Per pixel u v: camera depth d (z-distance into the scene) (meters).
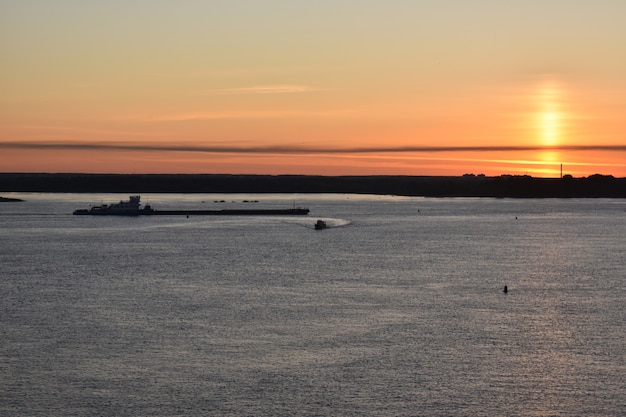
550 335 92.06
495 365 79.69
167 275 141.75
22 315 102.50
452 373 77.06
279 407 68.38
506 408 68.44
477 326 96.31
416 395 71.25
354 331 93.00
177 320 98.81
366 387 73.12
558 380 75.31
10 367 78.56
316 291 121.56
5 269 151.00
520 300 114.31
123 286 127.81
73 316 101.75
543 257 175.12
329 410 67.81
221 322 97.62
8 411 67.50
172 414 66.88
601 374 77.12
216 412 67.31
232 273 144.25
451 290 123.25
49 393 71.44
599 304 111.69
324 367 78.62
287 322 97.62
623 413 67.56
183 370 77.56
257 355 82.62
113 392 71.62
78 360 80.88
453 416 66.69
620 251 190.62
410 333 92.19
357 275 141.12
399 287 126.00
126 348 85.31
